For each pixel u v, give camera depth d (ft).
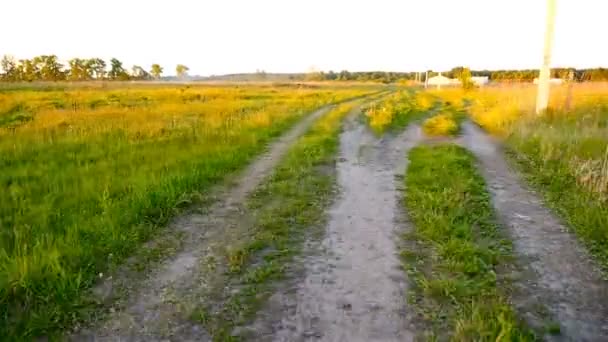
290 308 14.74
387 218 23.13
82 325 13.88
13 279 15.33
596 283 16.24
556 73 216.33
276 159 38.99
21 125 54.80
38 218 21.91
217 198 27.07
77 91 163.12
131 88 206.69
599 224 20.57
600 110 57.67
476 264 17.40
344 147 45.39
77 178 29.68
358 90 209.36
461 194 26.27
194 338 13.23
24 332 13.23
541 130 43.78
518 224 22.15
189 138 45.39
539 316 14.14
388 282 16.35
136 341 13.14
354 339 13.05
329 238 20.59
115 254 18.72
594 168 28.22
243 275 17.13
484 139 49.88
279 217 23.31
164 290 16.02
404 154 41.29
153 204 24.18
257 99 123.54
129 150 39.42
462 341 12.64
